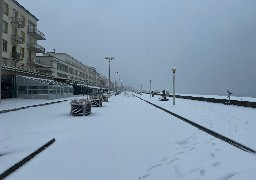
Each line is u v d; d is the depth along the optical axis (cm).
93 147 843
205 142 904
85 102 1925
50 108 2562
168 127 1309
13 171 595
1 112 2014
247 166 597
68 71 7831
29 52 4944
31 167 629
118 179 548
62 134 1078
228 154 719
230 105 2895
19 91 4066
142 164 654
